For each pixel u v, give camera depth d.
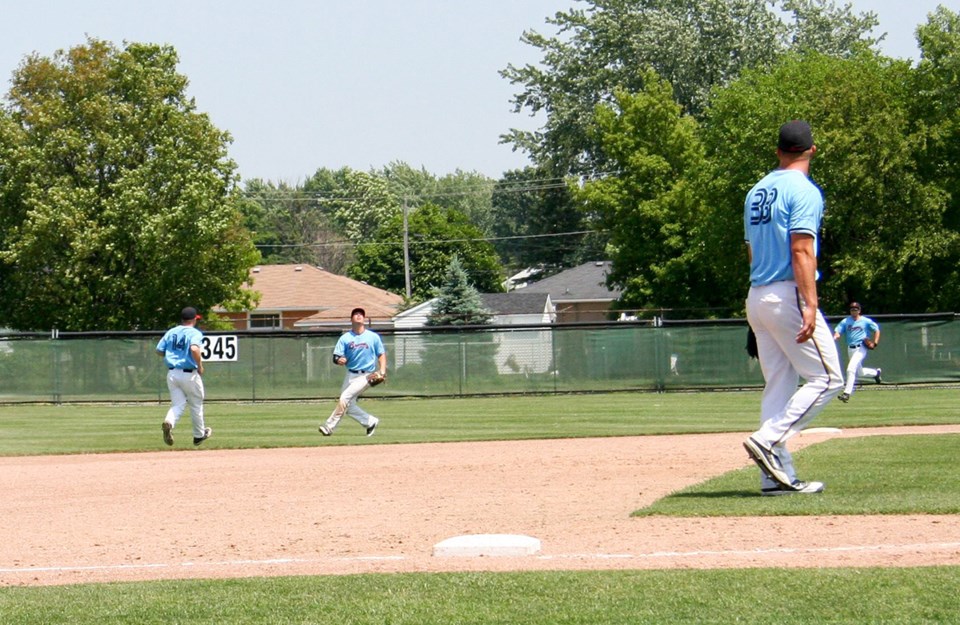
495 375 69.06
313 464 28.58
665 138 115.81
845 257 85.31
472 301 119.81
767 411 17.92
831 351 17.41
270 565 14.30
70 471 28.56
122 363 68.44
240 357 67.94
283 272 143.38
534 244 188.12
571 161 136.62
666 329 69.06
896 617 10.03
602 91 133.00
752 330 17.95
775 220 17.05
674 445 31.22
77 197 94.06
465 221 193.50
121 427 46.84
